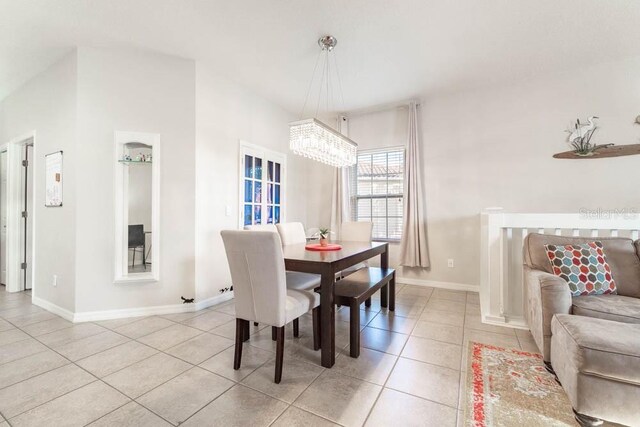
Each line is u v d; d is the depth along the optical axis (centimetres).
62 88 306
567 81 345
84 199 287
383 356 215
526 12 242
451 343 234
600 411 139
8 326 272
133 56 299
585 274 215
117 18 250
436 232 414
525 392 170
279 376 181
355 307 214
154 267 301
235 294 197
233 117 369
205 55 310
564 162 348
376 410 156
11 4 231
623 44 288
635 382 133
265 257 180
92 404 161
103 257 291
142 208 352
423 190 420
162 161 305
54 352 220
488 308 281
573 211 344
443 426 144
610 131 327
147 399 165
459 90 395
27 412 154
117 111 295
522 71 343
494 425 144
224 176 356
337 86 383
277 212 460
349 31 269
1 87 372
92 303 287
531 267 245
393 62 323
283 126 466
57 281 306
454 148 403
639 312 181
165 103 308
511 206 373
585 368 141
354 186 484
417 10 240
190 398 166
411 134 417
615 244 238
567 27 261
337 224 471
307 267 210
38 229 337
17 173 392
